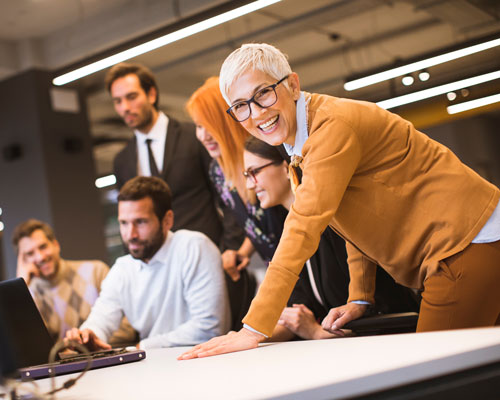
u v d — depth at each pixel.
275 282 1.43
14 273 7.45
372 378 0.87
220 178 3.02
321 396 0.85
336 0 6.64
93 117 10.28
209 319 2.47
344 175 1.49
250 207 2.70
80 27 7.11
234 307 2.88
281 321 2.09
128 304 2.58
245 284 2.92
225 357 1.29
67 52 7.23
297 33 8.26
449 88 7.63
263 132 1.62
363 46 9.12
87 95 8.12
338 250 2.15
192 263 2.51
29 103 7.34
